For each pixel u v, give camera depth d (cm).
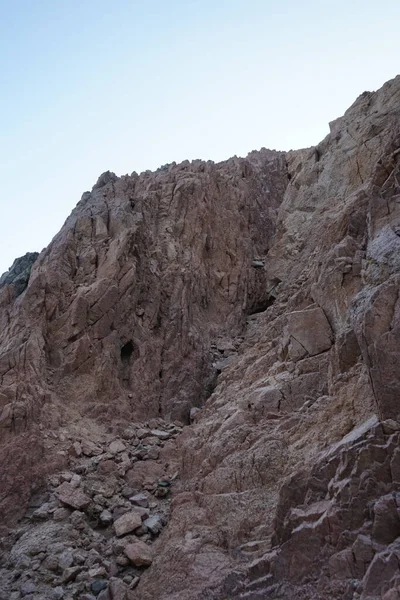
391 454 463
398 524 428
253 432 718
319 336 823
